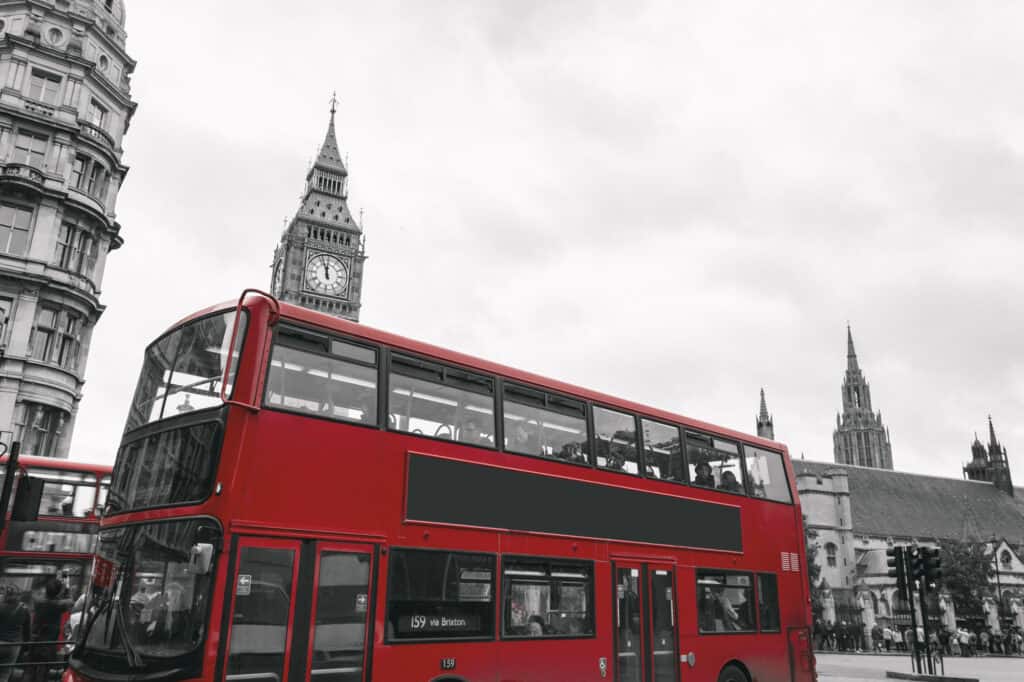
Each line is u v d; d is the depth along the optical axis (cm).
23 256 3716
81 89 4109
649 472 1423
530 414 1242
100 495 1878
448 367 1148
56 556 1794
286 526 886
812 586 8925
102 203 4138
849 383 16662
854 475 11750
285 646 858
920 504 11756
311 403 960
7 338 3588
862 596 9975
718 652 1443
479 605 1076
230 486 849
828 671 3438
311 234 13388
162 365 1013
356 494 973
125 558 881
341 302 13225
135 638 820
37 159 3891
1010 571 10694
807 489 10556
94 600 899
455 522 1074
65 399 3791
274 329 947
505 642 1094
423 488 1048
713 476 1568
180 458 895
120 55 4491
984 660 5041
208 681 782
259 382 905
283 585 873
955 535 11312
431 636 1009
